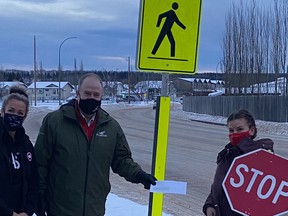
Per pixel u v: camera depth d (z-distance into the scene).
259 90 40.25
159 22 4.23
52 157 4.10
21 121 3.83
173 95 102.69
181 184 4.12
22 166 3.83
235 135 3.70
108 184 4.23
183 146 19.19
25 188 3.85
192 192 10.01
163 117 4.26
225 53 44.41
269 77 42.03
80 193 3.99
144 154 16.25
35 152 4.08
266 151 3.28
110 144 4.15
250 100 36.62
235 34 42.97
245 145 3.58
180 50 4.27
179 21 4.25
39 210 4.09
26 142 3.94
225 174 3.66
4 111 3.85
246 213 3.30
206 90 92.88
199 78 111.44
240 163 3.31
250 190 3.29
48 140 4.07
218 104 44.00
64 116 4.05
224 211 3.64
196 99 52.31
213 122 38.03
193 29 4.28
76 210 3.98
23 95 3.96
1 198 3.71
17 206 3.83
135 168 4.22
